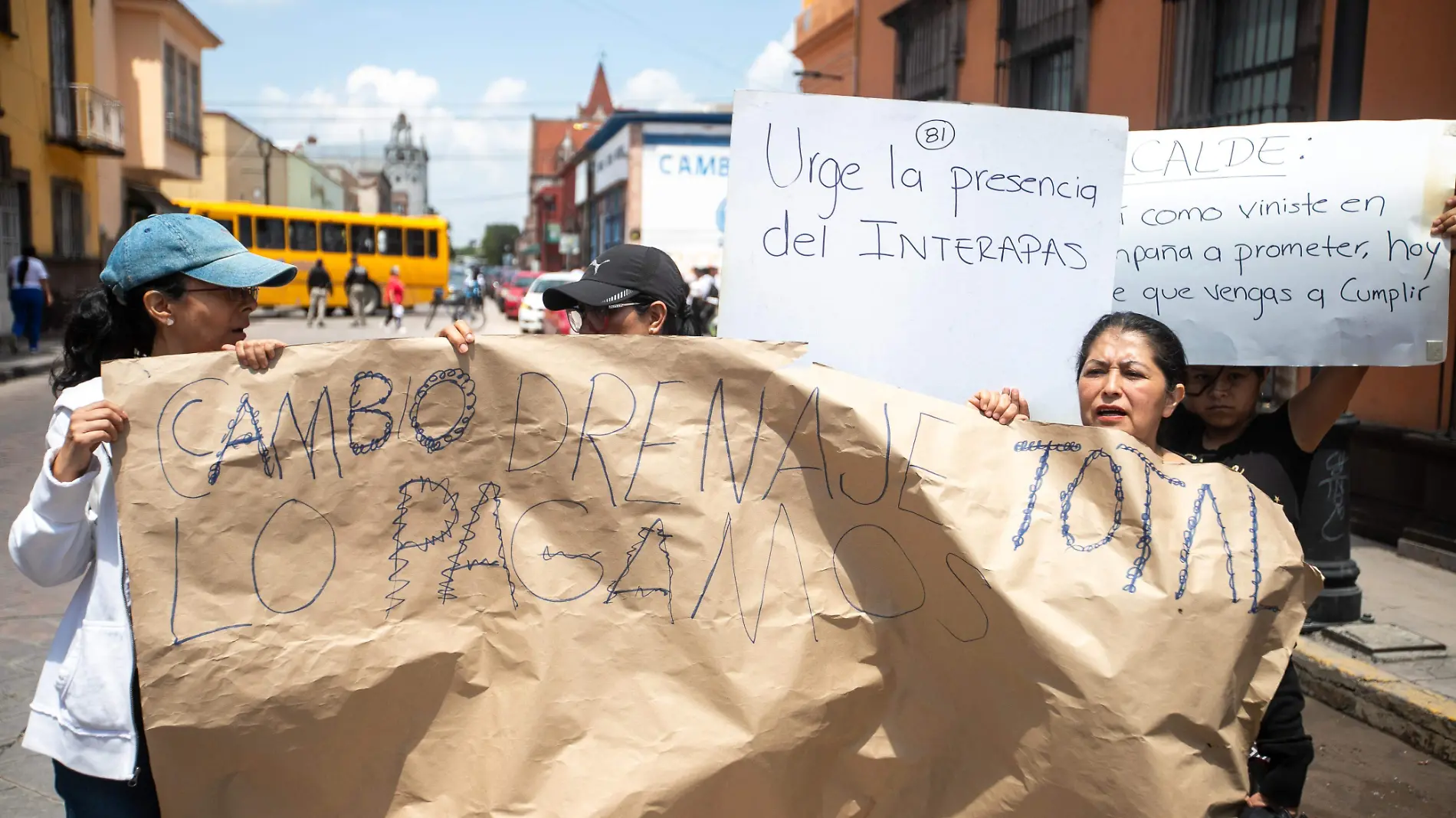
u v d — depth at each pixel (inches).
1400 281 132.9
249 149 1792.6
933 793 86.3
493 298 1924.2
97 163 1000.2
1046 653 80.1
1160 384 93.9
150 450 80.0
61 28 893.2
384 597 85.0
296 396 83.7
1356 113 218.1
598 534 87.2
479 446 87.0
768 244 111.2
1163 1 385.1
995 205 113.6
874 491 86.8
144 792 82.0
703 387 88.4
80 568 80.7
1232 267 135.9
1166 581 81.1
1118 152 114.5
